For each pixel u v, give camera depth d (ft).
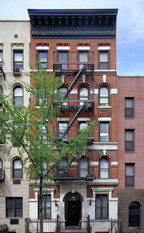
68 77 63.77
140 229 60.44
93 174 59.62
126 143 63.72
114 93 63.26
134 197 61.52
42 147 44.21
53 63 60.23
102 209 61.52
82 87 64.49
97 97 63.16
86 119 62.69
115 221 56.29
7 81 64.28
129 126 63.41
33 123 47.91
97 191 61.21
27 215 60.70
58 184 60.34
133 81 64.28
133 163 63.00
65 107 61.67
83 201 59.41
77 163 61.67
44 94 47.91
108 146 62.13
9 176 61.87
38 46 64.64
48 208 61.05
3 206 61.05
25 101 63.77
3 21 65.46
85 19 63.87
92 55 63.93
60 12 62.39
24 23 65.46
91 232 57.77
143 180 62.18
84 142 49.96
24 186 61.52
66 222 61.31
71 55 64.34
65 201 61.57
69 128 58.54
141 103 63.93
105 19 63.82
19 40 65.05
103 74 63.77
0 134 45.78
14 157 62.59
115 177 61.36
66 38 64.69
